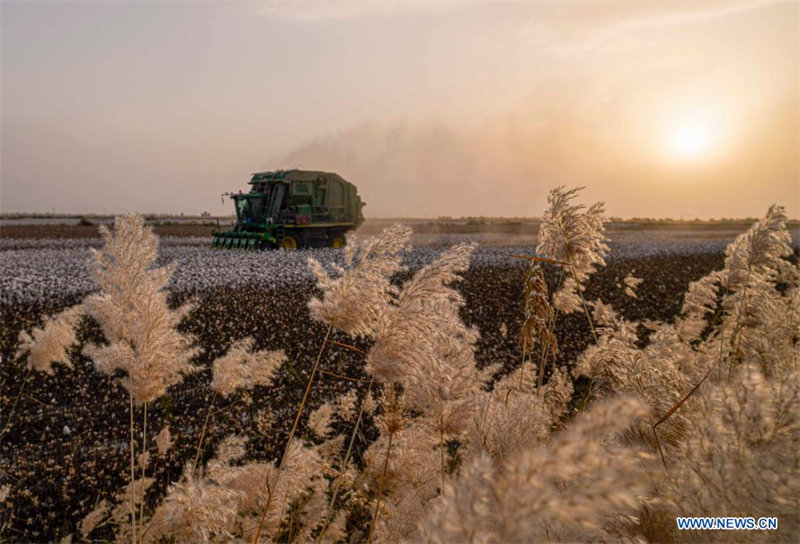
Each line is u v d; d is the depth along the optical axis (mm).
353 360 8641
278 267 15984
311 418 4184
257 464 2967
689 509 945
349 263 2430
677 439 1582
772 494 862
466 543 688
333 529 3326
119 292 2857
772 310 3701
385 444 3066
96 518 4094
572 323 11039
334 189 28156
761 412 922
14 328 9656
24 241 36344
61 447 5781
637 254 25875
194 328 9695
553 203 3566
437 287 2193
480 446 1913
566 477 693
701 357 3629
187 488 2270
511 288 14883
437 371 2184
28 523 4438
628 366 2162
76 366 8078
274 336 9625
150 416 6598
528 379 3268
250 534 2748
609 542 938
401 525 2412
